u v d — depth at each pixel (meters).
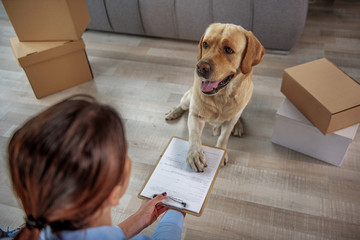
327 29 2.97
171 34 2.86
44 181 0.41
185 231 1.56
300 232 1.54
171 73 2.57
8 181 1.80
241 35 1.44
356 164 1.82
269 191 1.71
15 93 2.45
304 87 1.68
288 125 1.82
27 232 0.53
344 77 1.73
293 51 2.72
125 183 0.54
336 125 1.61
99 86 2.47
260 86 2.40
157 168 1.34
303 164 1.84
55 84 2.40
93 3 2.82
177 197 1.21
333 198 1.67
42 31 2.22
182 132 2.07
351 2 3.37
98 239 0.52
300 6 2.33
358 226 1.55
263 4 2.39
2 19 3.41
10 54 2.88
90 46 2.93
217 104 1.64
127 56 2.78
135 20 2.85
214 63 1.41
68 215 0.45
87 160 0.41
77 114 0.42
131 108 2.27
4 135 2.10
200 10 2.59
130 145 2.00
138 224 1.05
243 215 1.61
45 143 0.40
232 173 1.81
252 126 2.10
